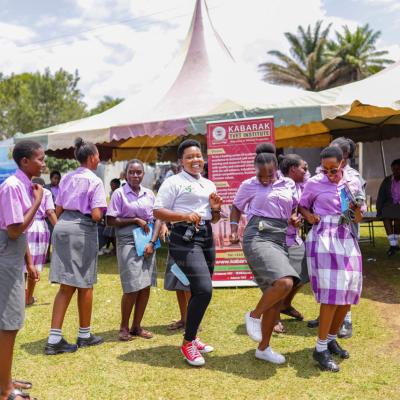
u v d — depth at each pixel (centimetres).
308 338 433
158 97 809
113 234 866
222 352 404
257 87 819
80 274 410
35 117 3050
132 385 343
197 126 652
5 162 913
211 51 853
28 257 433
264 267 359
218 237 618
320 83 3494
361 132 1098
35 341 441
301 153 1511
